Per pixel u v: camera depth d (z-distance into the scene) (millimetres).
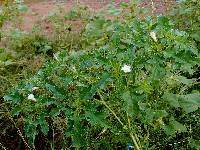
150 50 1573
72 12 3234
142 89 1515
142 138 1782
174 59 1659
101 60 1544
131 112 1481
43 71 1621
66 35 3104
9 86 2496
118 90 1559
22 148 2244
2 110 2275
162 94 1787
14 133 2289
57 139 2172
